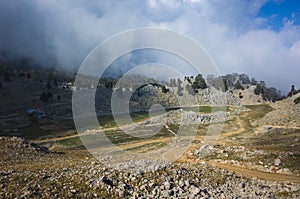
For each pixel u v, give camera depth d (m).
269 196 32.19
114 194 27.97
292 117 121.88
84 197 26.97
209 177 36.50
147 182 30.91
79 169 34.34
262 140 87.88
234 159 51.25
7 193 26.05
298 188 34.72
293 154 50.56
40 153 57.19
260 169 47.03
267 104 189.50
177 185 31.55
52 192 26.91
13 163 47.00
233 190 33.69
